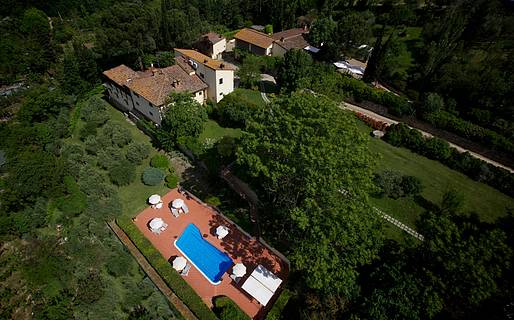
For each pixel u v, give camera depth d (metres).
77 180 42.00
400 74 63.03
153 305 29.88
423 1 87.38
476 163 43.28
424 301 22.84
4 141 43.59
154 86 51.00
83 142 49.84
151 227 36.94
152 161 45.66
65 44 84.06
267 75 71.69
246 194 42.53
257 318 30.12
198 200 41.28
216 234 36.56
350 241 26.91
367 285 27.95
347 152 27.97
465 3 75.31
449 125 49.38
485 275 21.61
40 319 27.45
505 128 47.16
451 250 23.58
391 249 30.33
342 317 26.30
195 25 74.31
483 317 21.94
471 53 60.25
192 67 58.31
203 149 45.94
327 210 27.59
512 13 68.62
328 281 25.91
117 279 32.03
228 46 85.12
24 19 78.12
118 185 42.84
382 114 56.88
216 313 29.92
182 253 35.44
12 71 63.47
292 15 88.06
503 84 49.06
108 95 62.06
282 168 28.73
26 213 35.38
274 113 33.09
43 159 39.31
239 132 52.81
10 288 30.20
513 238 26.22
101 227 36.41
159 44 69.69
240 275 31.89
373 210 28.88
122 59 68.81
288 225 36.03
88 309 28.56
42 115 50.69
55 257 32.00
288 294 30.56
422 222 29.36
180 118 46.12
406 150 48.88
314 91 55.81
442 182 42.88
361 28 66.44
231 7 92.81
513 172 43.91
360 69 68.00
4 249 33.25
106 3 103.94
